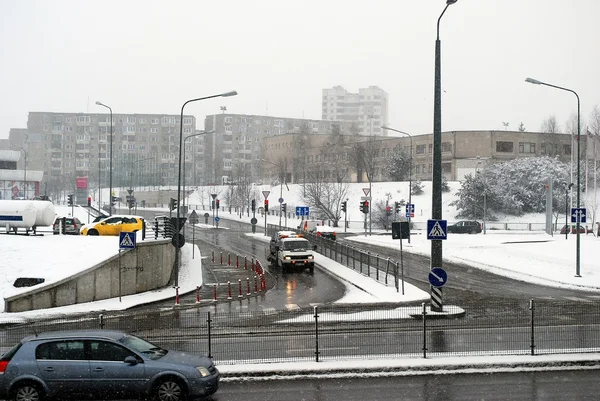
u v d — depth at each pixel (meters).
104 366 12.45
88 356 12.51
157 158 160.88
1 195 87.06
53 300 25.94
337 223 79.25
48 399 12.29
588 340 17.78
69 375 12.34
